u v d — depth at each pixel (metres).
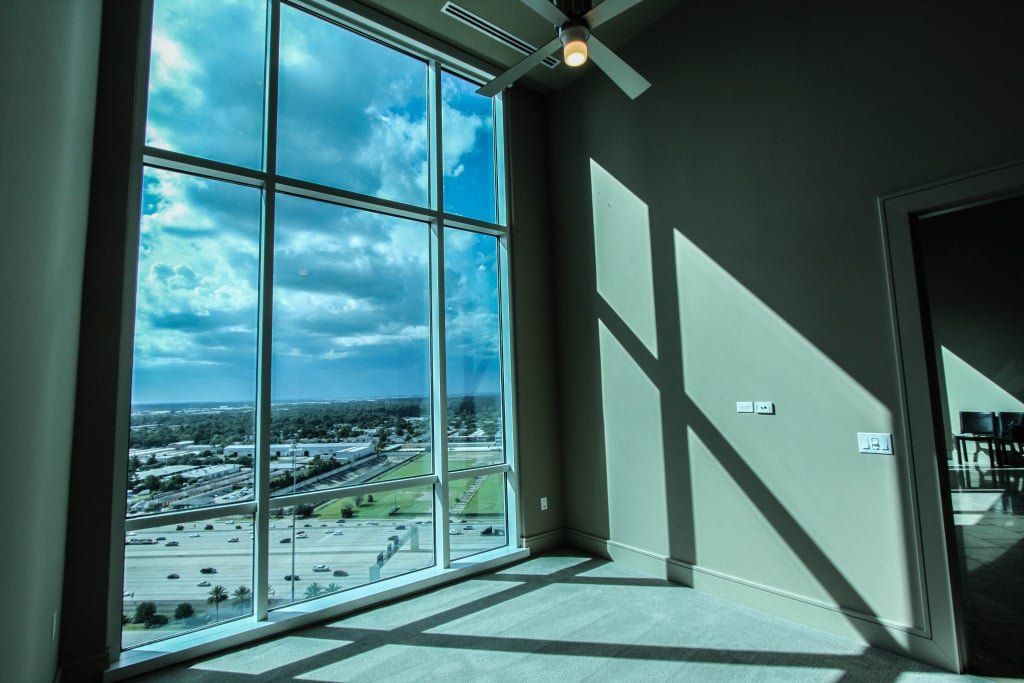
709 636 2.74
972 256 3.95
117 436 2.55
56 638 2.21
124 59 2.72
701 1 3.51
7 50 1.20
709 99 3.45
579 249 4.44
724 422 3.28
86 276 2.52
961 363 3.95
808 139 2.92
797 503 2.90
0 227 1.20
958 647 2.30
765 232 3.11
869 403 2.62
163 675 2.48
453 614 3.12
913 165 2.50
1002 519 3.37
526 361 4.37
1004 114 2.24
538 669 2.47
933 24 2.46
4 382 1.30
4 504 1.32
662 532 3.65
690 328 3.51
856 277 2.69
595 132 4.32
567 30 2.27
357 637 2.85
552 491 4.42
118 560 2.53
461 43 4.01
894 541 2.51
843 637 2.67
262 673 2.49
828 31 2.85
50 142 1.65
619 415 4.01
